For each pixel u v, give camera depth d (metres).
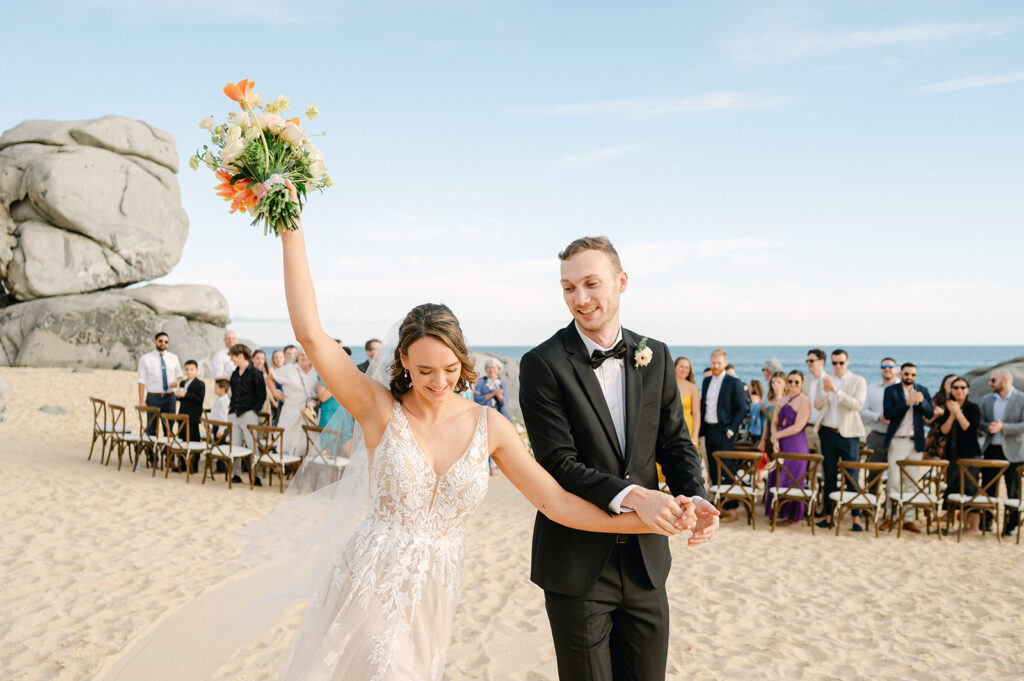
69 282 26.23
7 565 5.70
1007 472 8.25
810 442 9.29
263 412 10.43
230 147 2.08
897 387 8.51
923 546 7.60
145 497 8.62
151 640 4.22
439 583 2.29
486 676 4.06
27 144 27.09
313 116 2.25
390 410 2.33
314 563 2.61
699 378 59.56
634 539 2.38
